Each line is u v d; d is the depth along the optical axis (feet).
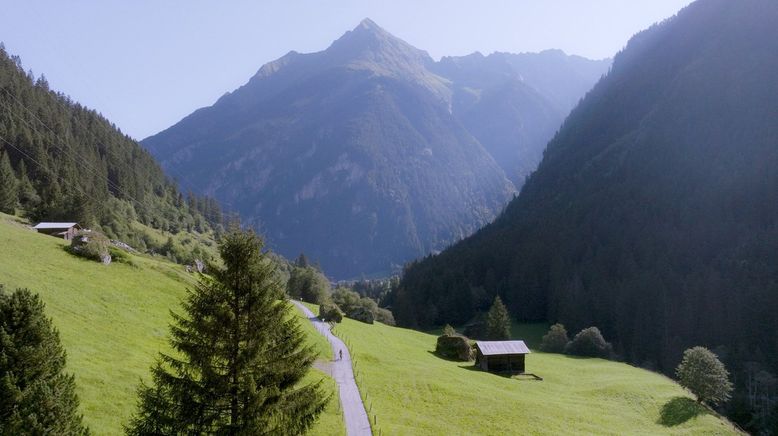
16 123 627.87
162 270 279.08
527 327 575.38
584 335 428.97
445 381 247.50
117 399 135.44
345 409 187.52
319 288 544.21
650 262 601.21
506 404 222.69
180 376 82.69
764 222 604.08
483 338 514.68
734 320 462.19
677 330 481.87
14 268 204.85
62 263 235.81
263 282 87.20
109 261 260.62
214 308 81.71
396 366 267.59
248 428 78.74
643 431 215.51
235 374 82.38
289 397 86.02
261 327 84.17
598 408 242.99
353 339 314.76
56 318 176.35
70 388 88.79
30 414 78.64
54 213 465.88
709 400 265.75
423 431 177.88
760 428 342.03
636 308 517.55
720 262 560.20
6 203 458.91
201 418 79.25
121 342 177.58
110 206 636.89
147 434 78.38
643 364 457.27
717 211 643.04
